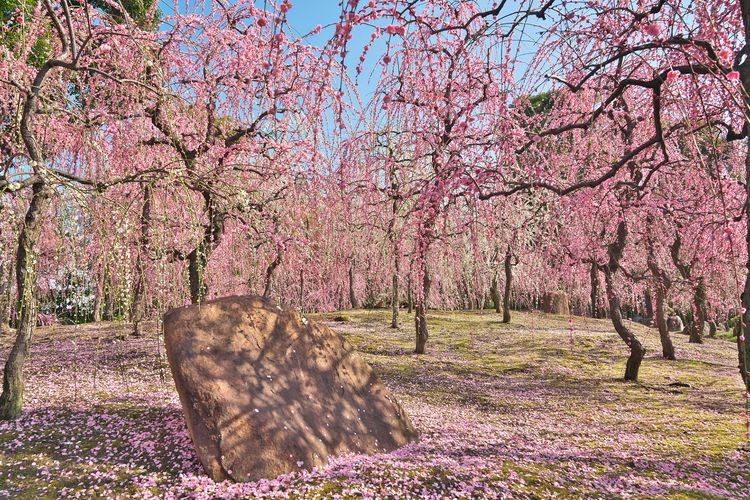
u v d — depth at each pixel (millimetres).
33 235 4441
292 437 3975
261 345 4484
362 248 8141
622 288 11234
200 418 3797
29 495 3258
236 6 5531
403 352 11359
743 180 5742
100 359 8836
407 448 4664
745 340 2818
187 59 5668
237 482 3533
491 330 15141
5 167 4250
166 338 4164
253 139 5898
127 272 4129
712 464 4301
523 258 8352
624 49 3230
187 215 5031
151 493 3311
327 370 4801
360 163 5016
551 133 3857
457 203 4777
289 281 8492
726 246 5344
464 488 3455
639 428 5668
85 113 5035
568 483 3631
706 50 2707
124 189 5387
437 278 11766
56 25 4676
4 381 4770
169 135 5531
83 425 4535
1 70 4863
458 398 7410
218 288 7715
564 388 8297
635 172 6035
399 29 2584
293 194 5660
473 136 4047
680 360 10977
